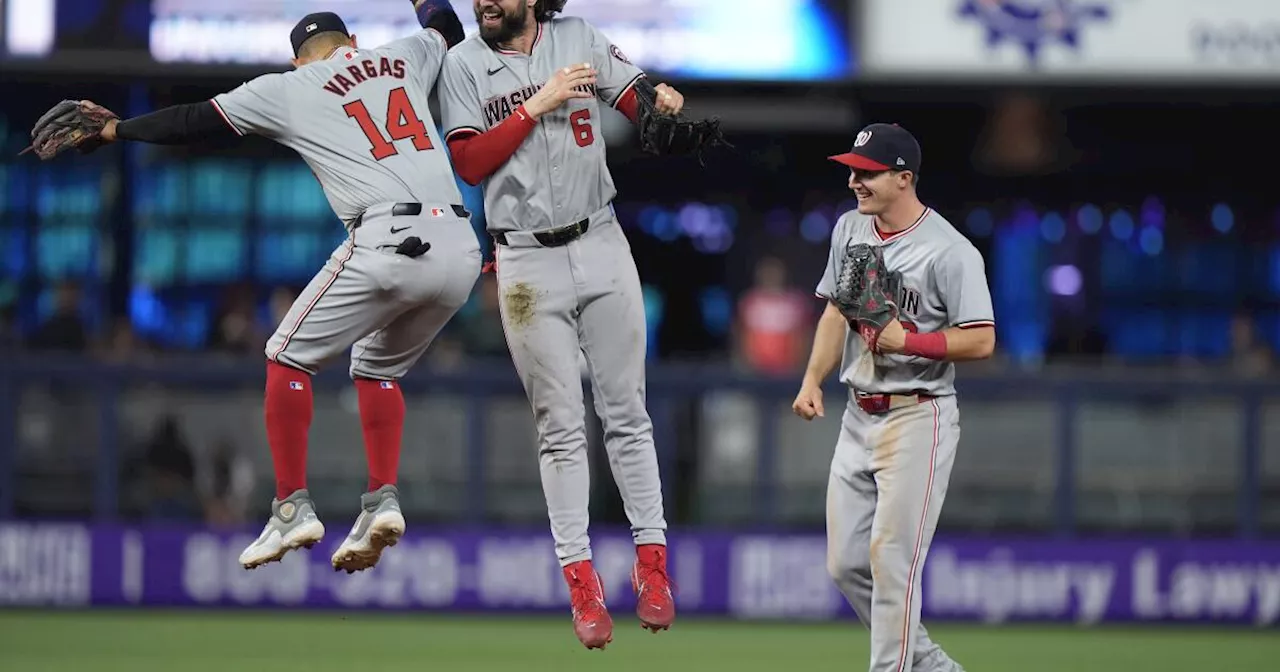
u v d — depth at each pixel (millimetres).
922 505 23797
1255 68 45562
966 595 41438
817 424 41312
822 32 45156
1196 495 41438
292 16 44688
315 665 33438
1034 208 55969
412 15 44125
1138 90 46094
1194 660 35781
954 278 23484
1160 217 55844
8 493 40906
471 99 22844
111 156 52812
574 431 23156
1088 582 41344
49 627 38281
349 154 22172
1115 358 55000
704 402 41250
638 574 23344
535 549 41375
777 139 55375
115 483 41125
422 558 41344
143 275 53031
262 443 41344
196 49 44656
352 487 41250
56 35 44469
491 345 45156
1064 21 45594
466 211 22719
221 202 53312
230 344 47188
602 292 22984
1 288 52312
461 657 34844
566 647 36531
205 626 38938
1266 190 55562
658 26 44844
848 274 23531
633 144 52969
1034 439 41344
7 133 52219
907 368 23922
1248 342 48156
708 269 56031
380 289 21922
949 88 45938
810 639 38500
